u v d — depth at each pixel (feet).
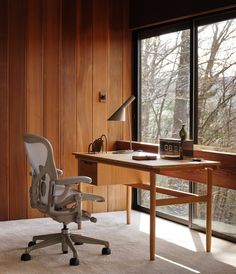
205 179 11.18
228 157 10.54
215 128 11.53
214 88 11.57
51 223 12.44
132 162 9.89
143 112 14.15
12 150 12.76
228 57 11.18
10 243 10.59
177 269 9.02
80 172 11.75
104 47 13.88
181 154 10.43
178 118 12.73
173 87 12.92
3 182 12.68
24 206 12.94
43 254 9.84
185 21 12.37
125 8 14.16
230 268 9.12
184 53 12.53
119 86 14.15
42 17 13.00
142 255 9.85
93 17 13.69
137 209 14.23
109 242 10.75
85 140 13.69
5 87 12.63
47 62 13.10
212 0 11.23
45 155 9.22
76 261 9.18
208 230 10.18
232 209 11.15
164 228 12.11
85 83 13.64
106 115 13.98
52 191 9.19
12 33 12.66
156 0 13.03
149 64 13.85
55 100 13.24
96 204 13.91
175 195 10.76
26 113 12.90
